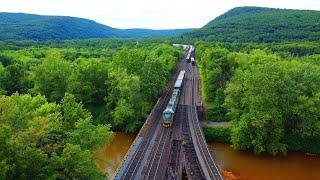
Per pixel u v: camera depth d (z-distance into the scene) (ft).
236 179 264.93
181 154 253.65
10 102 165.37
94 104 393.50
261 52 556.92
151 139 284.00
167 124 314.96
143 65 400.88
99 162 283.59
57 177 161.38
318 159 303.89
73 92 383.65
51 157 162.30
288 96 305.94
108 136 197.57
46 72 378.12
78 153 164.66
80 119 196.13
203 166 233.14
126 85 346.74
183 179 237.25
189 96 431.02
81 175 169.07
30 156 148.66
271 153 301.22
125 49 411.95
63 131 194.29
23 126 168.25
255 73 312.29
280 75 315.37
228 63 412.16
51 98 371.76
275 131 298.56
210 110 372.58
